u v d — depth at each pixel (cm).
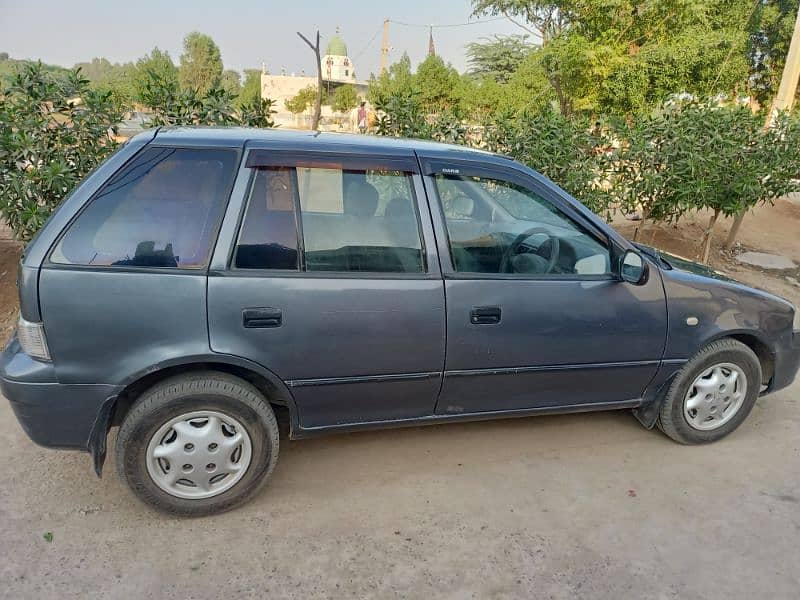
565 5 1319
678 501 323
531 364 329
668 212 727
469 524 300
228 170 287
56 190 505
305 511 306
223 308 276
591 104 1309
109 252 271
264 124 617
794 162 714
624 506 318
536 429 397
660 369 357
